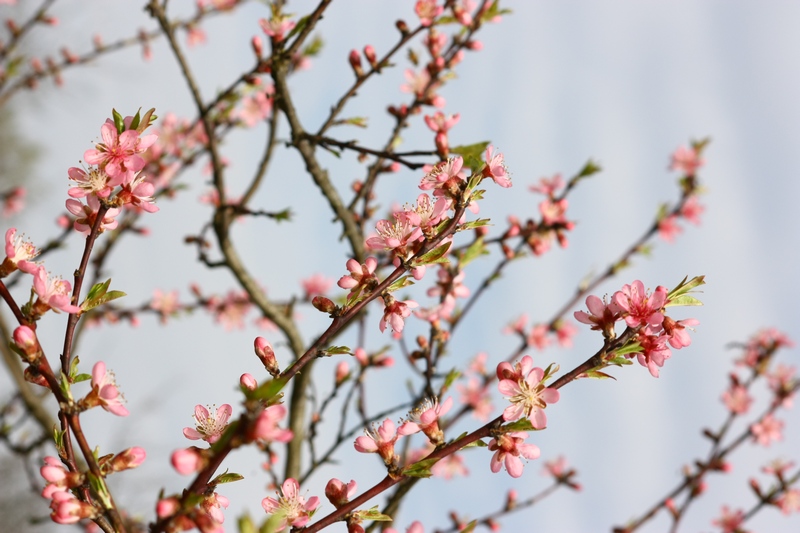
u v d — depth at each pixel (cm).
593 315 197
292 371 201
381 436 201
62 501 162
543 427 187
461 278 365
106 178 191
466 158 308
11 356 466
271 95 371
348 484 203
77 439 171
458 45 412
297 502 199
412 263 208
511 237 423
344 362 374
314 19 346
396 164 421
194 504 143
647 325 193
